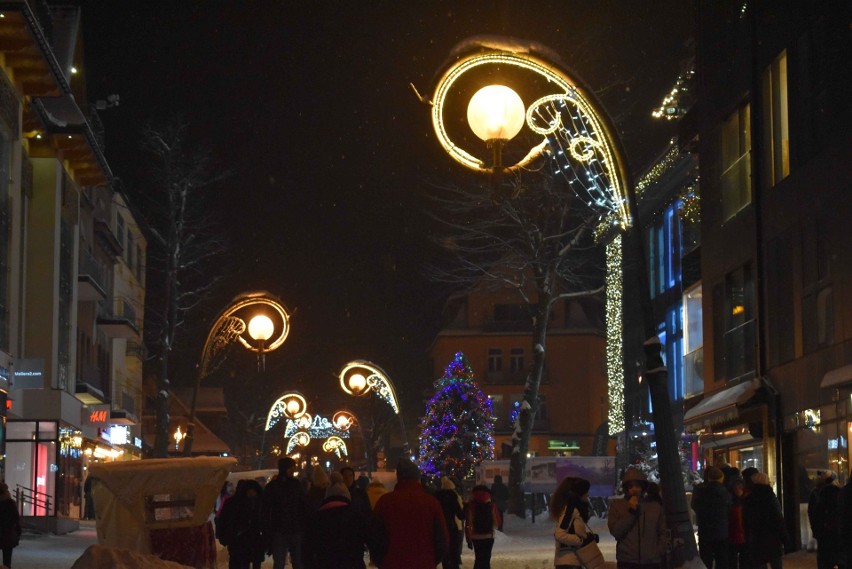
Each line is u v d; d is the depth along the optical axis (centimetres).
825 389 2386
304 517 1747
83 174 4234
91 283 4509
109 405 4788
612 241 5831
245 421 8594
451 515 1870
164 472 1662
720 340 3172
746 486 1744
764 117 2820
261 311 2922
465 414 5625
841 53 2347
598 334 9012
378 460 9156
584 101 1341
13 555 2588
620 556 1241
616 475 4319
